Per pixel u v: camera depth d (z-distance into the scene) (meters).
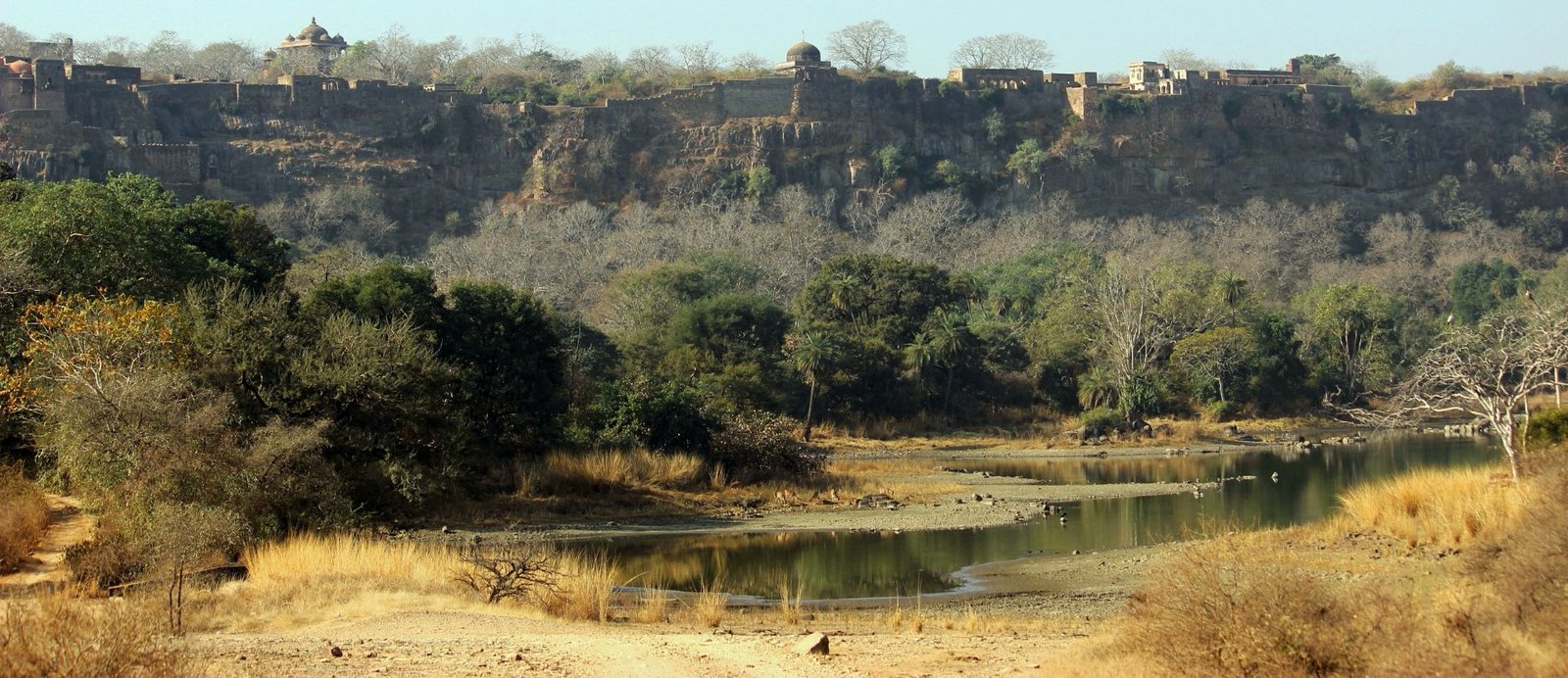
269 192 154.62
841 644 18.38
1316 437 83.50
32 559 26.66
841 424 88.25
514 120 172.75
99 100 149.75
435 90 172.12
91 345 34.16
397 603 21.17
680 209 164.00
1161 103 188.00
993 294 115.25
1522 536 17.77
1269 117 193.25
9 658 13.31
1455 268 136.62
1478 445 69.88
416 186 162.62
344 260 92.31
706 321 88.00
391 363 36.03
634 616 22.45
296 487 29.36
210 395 31.06
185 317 36.12
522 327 52.06
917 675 15.49
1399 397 40.31
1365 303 102.62
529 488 45.56
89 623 14.43
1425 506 29.25
